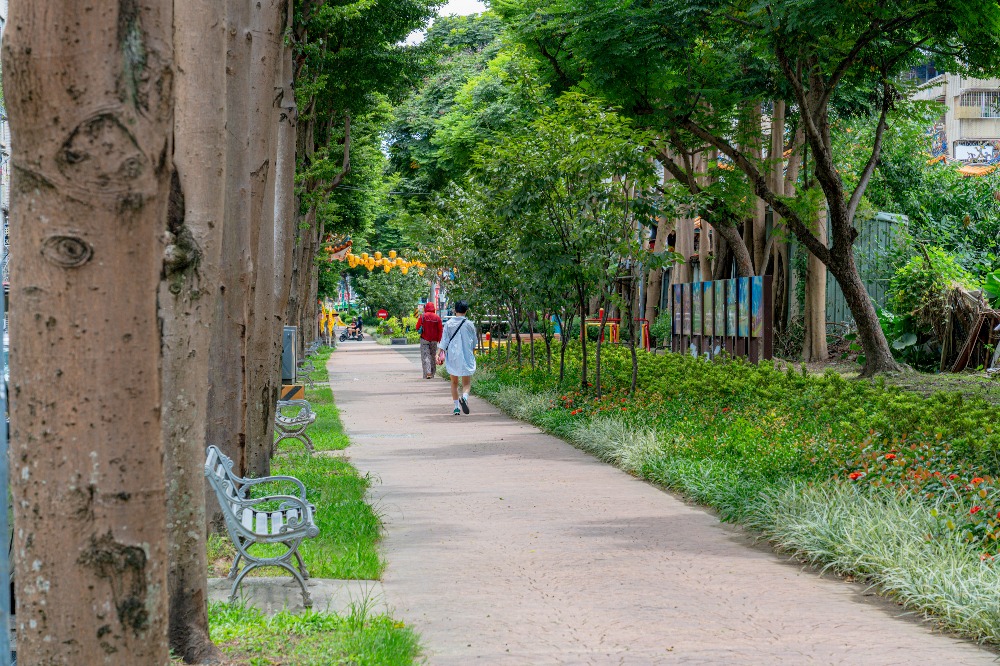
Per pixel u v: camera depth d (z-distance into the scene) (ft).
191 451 16.88
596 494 33.53
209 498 26.04
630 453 38.58
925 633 18.52
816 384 44.98
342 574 22.65
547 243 54.29
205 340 17.19
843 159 109.91
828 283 99.25
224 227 27.27
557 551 25.32
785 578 22.68
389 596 21.15
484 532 27.68
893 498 24.88
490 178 57.98
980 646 17.71
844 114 86.89
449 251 91.81
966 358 74.49
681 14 58.95
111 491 9.84
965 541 21.80
